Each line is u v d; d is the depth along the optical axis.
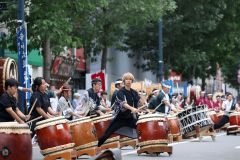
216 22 52.56
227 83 86.00
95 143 18.47
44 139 16.97
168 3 41.19
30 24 30.22
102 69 42.56
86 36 40.56
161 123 19.94
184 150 22.50
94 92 21.44
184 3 51.28
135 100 19.47
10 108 16.09
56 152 16.95
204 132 28.00
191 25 51.00
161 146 19.89
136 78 64.19
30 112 17.08
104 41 41.91
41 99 18.53
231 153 21.38
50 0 30.20
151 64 53.44
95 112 21.41
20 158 14.11
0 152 13.95
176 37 51.81
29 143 14.35
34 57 41.72
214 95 43.31
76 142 18.23
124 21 39.94
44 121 17.03
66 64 46.66
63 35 30.23
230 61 63.34
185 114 28.16
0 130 14.00
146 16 39.75
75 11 32.91
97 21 39.88
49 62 31.66
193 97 46.56
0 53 35.69
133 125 19.59
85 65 52.97
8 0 30.75
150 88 39.09
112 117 20.20
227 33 54.56
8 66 21.75
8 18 30.73
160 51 47.28
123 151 21.75
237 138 30.31
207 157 19.89
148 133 19.86
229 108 35.50
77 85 52.12
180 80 55.25
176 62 52.31
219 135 33.47
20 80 27.33
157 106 22.84
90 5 31.67
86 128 18.34
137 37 52.19
